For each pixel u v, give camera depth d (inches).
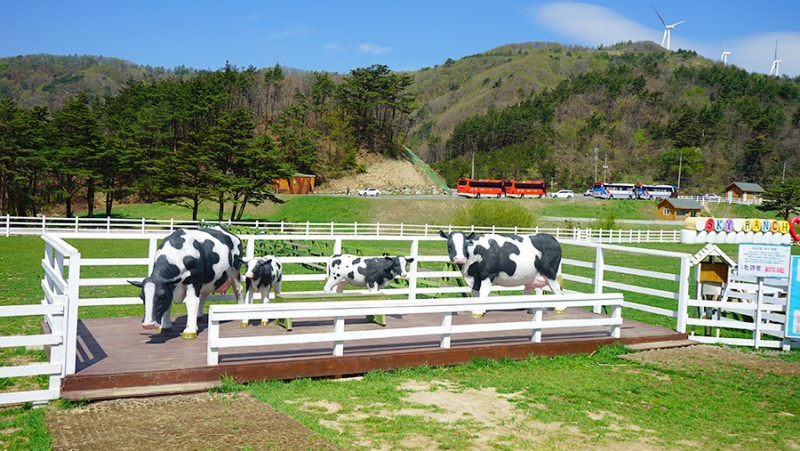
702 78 7746.1
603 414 319.9
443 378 376.2
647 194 3727.9
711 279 541.6
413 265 589.0
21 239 1481.3
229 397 319.0
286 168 2410.2
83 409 296.2
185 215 2659.9
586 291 888.3
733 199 3698.3
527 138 6250.0
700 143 5885.8
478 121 6673.2
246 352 376.2
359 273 513.3
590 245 592.1
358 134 4461.1
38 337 303.9
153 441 256.8
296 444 257.1
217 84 3855.8
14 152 2363.4
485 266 504.4
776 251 494.3
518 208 2204.7
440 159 6747.1
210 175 2269.9
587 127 6397.6
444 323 401.1
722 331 570.6
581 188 5280.5
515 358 425.1
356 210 2731.3
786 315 489.4
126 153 2539.4
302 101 4335.6
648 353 465.1
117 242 1487.5
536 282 531.8
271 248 1240.2
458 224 2181.3
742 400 354.6
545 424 299.4
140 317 489.1
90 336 412.8
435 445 264.2
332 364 365.7
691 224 639.1
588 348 456.1
